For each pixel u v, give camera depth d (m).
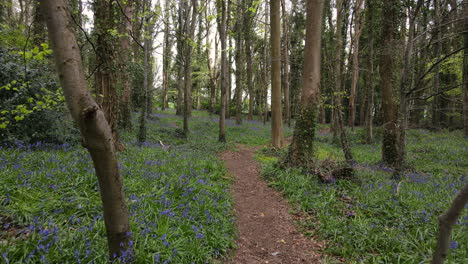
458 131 19.67
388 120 9.47
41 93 7.26
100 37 7.43
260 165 10.30
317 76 8.72
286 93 23.98
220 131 14.62
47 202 4.07
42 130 7.48
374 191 6.47
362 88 27.70
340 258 4.27
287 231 5.26
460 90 17.39
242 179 8.50
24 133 7.09
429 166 9.66
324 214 5.53
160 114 27.02
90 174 5.18
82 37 7.00
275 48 12.61
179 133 14.59
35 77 7.30
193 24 14.02
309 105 8.69
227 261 4.06
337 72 15.59
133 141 10.48
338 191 6.70
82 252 3.12
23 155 5.79
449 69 16.72
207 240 4.14
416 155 11.71
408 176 7.87
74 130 8.41
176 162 7.87
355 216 5.29
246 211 6.11
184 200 5.17
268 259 4.29
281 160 9.14
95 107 2.28
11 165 5.16
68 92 2.24
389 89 9.39
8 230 3.41
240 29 23.19
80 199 4.33
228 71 32.38
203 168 7.88
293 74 28.16
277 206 6.44
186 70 14.69
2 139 6.60
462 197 1.67
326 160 8.34
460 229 4.46
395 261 3.87
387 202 5.80
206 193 5.88
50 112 7.57
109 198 2.70
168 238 3.82
